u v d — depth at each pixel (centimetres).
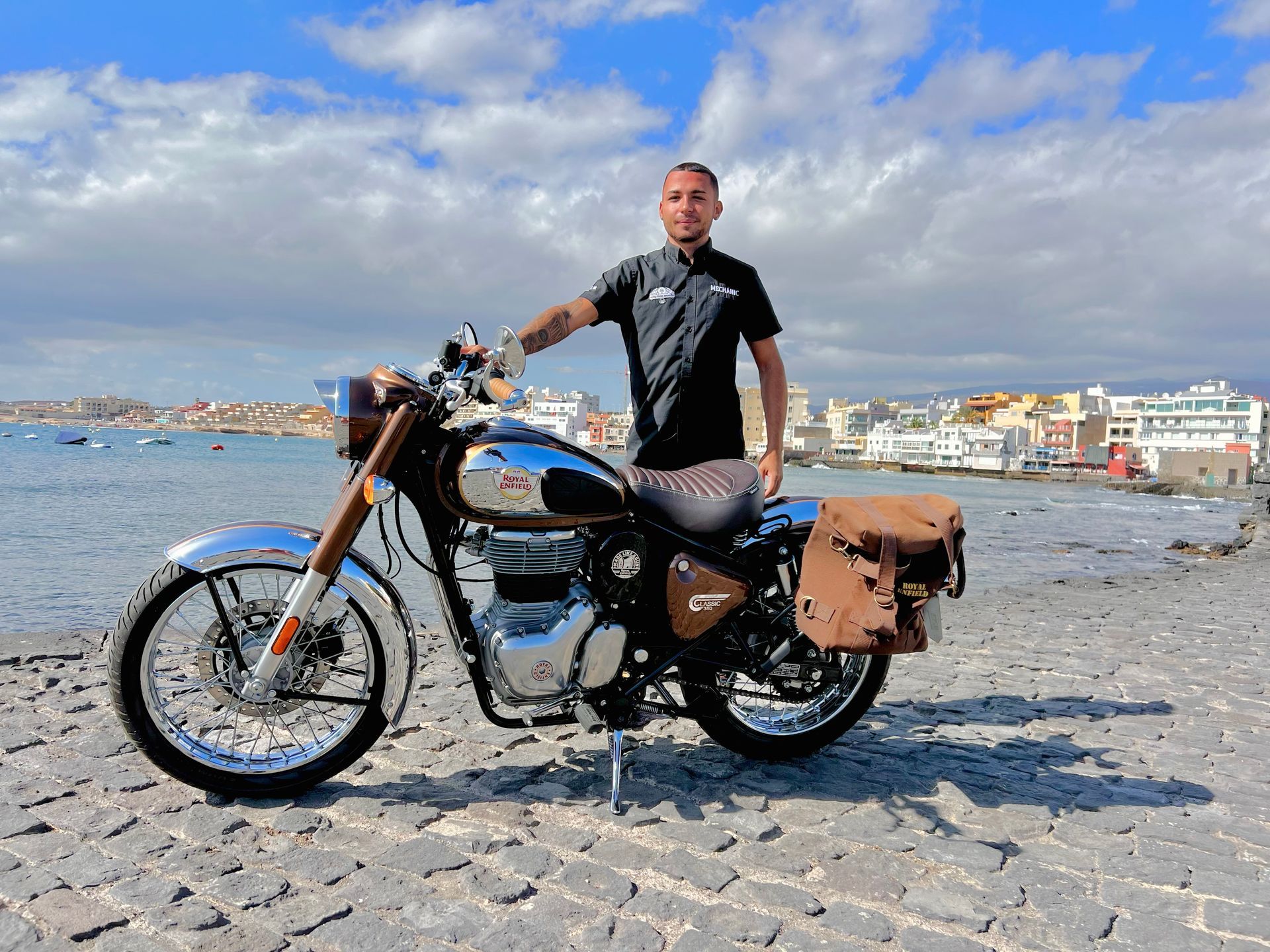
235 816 260
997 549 2067
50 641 455
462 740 338
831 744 356
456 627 273
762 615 308
